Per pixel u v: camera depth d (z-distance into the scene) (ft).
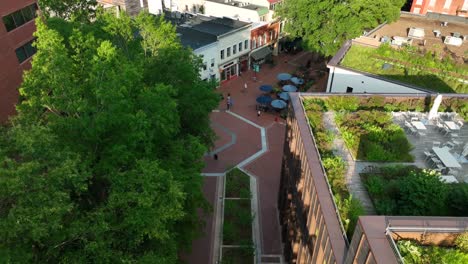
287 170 79.66
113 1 180.55
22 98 86.22
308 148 58.49
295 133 69.97
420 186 46.91
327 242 45.42
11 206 39.99
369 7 137.08
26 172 37.32
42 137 41.24
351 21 138.82
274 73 170.91
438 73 92.99
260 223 88.43
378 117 68.49
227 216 89.66
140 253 49.73
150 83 74.95
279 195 90.53
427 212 45.98
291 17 155.43
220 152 115.14
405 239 35.27
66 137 51.57
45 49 55.06
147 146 54.44
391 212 47.11
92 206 54.90
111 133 54.75
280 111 135.64
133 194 45.50
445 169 56.39
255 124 130.41
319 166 54.34
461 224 35.42
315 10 144.15
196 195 60.95
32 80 54.39
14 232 35.73
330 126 67.72
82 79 60.59
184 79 77.97
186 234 65.05
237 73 166.30
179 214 48.91
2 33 88.53
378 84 92.99
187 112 76.28
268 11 175.32
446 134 66.39
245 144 119.34
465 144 63.87
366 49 110.01
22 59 97.45
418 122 68.23
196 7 196.24
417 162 59.21
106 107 51.96
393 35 126.82
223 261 75.92
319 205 49.49
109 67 55.42
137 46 85.05
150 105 57.06
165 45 81.30
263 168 108.37
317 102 73.46
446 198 46.70
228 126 128.98
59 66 52.16
